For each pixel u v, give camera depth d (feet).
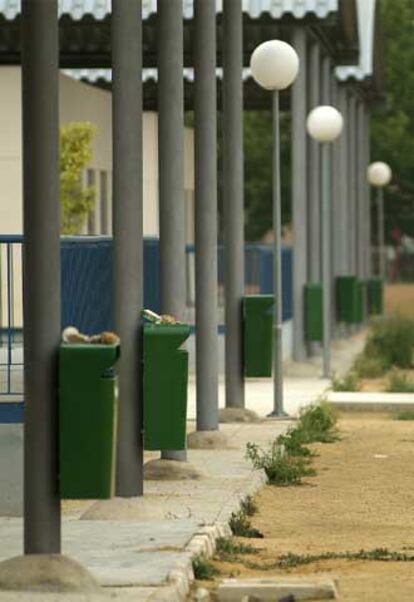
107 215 230.68
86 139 196.13
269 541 91.25
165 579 75.25
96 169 223.10
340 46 254.06
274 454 119.44
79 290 98.32
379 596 75.10
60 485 73.51
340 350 244.01
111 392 73.36
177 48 115.55
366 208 335.67
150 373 96.32
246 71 246.06
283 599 74.59
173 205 115.55
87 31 204.54
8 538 85.30
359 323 289.33
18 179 196.13
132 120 95.76
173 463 109.60
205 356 128.98
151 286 138.00
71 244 96.32
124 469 95.86
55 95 73.20
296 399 169.07
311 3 200.95
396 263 544.62
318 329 214.28
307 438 139.23
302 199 212.02
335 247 263.08
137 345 96.37
